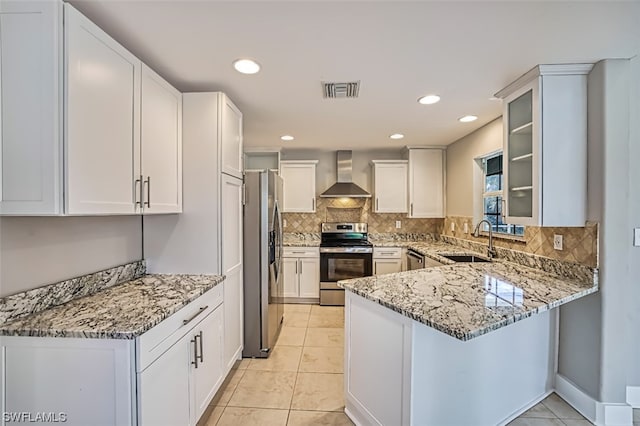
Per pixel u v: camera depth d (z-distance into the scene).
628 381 1.93
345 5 1.25
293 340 3.00
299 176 4.38
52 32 1.12
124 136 1.47
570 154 1.87
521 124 2.11
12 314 1.28
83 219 1.64
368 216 4.64
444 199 4.18
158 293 1.67
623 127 1.75
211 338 1.90
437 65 1.79
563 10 1.30
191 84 2.05
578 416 1.88
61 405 1.21
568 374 2.02
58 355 1.20
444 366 1.51
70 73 1.16
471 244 3.45
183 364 1.55
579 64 1.80
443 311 1.35
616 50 1.64
